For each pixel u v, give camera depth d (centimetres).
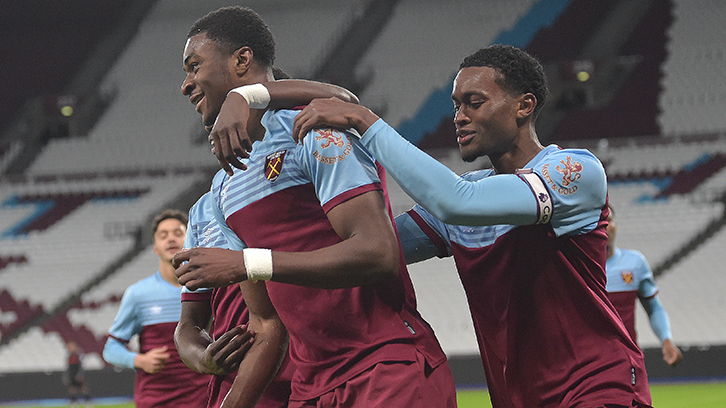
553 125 2906
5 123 3388
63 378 2066
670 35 3052
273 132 345
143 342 721
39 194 3033
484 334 395
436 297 2311
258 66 365
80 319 2447
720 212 2388
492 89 377
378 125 336
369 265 311
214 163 3036
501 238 375
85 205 2941
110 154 3170
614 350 370
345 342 341
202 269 310
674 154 2630
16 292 2575
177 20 3669
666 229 2372
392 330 339
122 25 3684
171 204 2872
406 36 3338
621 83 2952
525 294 376
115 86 3447
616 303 796
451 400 348
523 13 3288
